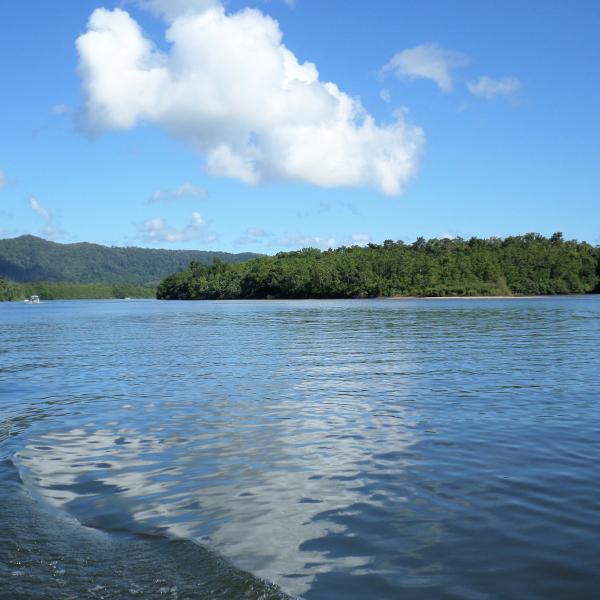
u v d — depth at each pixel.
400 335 35.66
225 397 15.14
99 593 5.20
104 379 18.70
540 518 6.93
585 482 8.20
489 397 14.74
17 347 31.08
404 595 5.23
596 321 49.28
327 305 110.62
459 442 10.44
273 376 18.94
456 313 67.56
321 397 15.01
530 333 36.12
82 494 7.91
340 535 6.52
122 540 6.38
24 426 12.05
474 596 5.20
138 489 8.12
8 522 6.87
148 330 45.72
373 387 16.48
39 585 5.33
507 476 8.50
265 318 63.25
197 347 29.88
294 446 10.31
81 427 11.91
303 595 5.22
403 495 7.77
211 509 7.33
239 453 9.91
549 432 11.10
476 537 6.43
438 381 17.41
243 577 5.54
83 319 70.44
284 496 7.79
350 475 8.63
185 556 5.98
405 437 10.85
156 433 11.35
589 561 5.83
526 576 5.55
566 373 18.73
